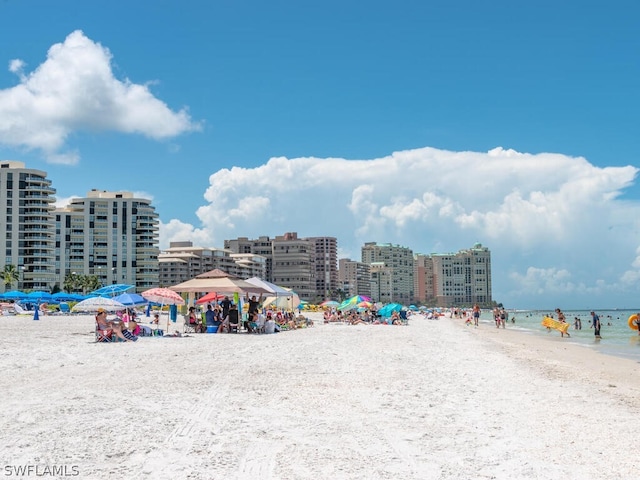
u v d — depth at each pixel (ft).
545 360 78.74
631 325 172.04
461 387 46.75
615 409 38.01
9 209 506.07
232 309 120.57
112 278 571.69
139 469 22.88
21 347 77.51
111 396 39.32
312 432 29.71
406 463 24.31
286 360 65.10
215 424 31.17
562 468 23.91
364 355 73.36
